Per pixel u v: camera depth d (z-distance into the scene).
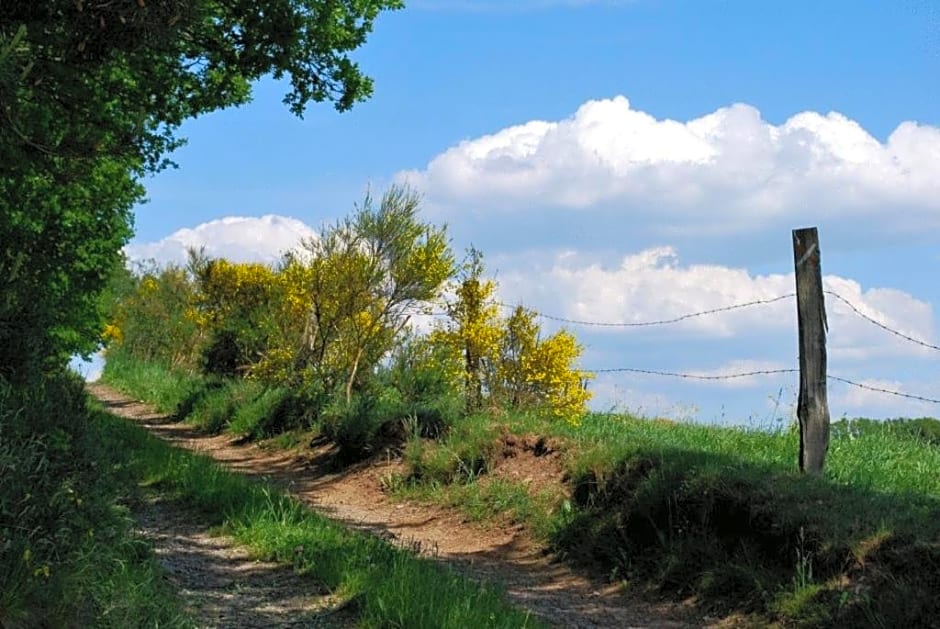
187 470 11.89
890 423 13.09
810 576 7.57
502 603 7.54
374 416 15.59
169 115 12.52
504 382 15.98
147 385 32.09
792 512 8.12
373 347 18.70
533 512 10.85
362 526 11.48
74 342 18.30
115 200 16.34
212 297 27.95
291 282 19.42
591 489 10.45
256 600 7.27
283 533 9.02
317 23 12.72
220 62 12.52
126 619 5.65
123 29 8.32
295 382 19.64
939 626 6.55
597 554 9.56
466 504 11.78
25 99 8.51
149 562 7.46
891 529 7.46
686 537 8.91
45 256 8.42
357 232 18.73
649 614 8.19
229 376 26.38
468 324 15.84
